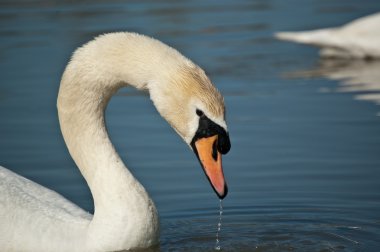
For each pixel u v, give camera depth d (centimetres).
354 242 1110
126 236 991
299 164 1360
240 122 1547
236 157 1392
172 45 2072
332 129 1500
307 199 1260
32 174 1336
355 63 2084
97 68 995
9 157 1394
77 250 987
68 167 1369
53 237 991
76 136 1027
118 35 993
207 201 1259
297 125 1527
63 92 1025
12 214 1009
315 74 1923
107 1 2572
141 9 2455
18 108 1628
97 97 1016
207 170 936
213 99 928
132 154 1405
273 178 1320
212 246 1111
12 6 2519
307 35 2123
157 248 1021
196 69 945
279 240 1128
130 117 1598
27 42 2094
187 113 937
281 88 1783
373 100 1677
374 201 1245
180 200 1259
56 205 1046
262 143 1443
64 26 2238
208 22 2316
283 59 2050
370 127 1506
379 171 1329
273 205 1245
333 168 1344
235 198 1270
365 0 2633
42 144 1453
